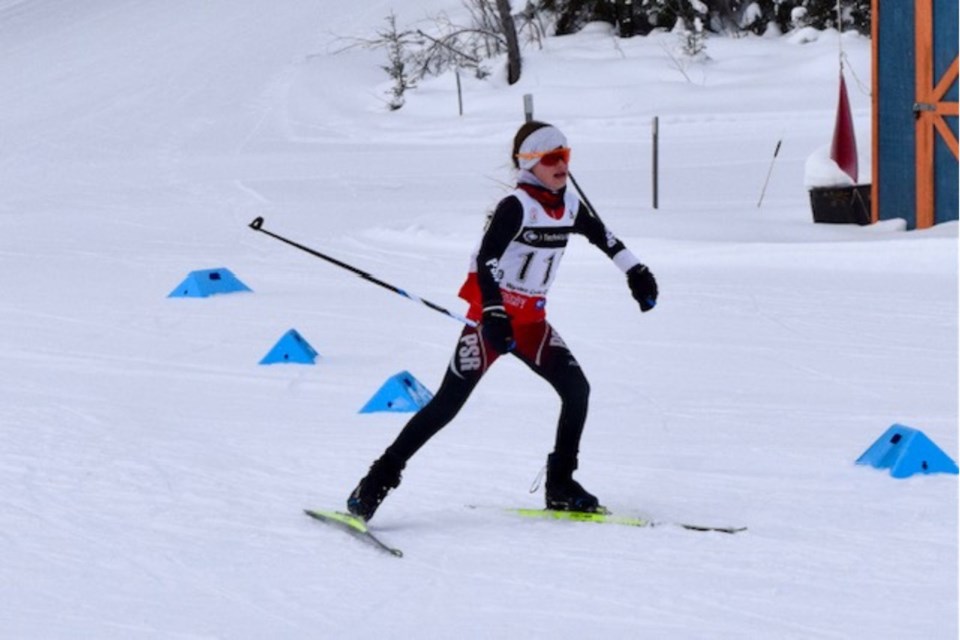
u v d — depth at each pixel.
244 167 60.91
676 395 19.17
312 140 72.44
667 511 13.45
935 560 11.66
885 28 35.56
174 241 39.22
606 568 11.56
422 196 49.03
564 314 25.98
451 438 16.88
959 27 33.91
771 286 28.41
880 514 13.22
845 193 36.47
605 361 21.70
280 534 12.80
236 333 24.70
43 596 11.05
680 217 37.00
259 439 16.84
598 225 12.96
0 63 103.38
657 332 23.98
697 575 11.34
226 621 10.41
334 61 96.62
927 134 34.72
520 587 11.11
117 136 74.50
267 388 20.12
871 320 24.56
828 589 10.92
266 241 38.66
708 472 15.05
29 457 15.83
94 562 11.95
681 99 70.94
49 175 60.47
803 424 17.34
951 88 34.16
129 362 22.12
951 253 29.67
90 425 17.59
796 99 68.94
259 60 98.62
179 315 26.72
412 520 13.27
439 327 24.89
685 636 9.93
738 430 17.08
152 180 57.16
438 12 107.81
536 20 92.81
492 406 18.81
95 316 26.70
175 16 118.19
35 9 123.69
